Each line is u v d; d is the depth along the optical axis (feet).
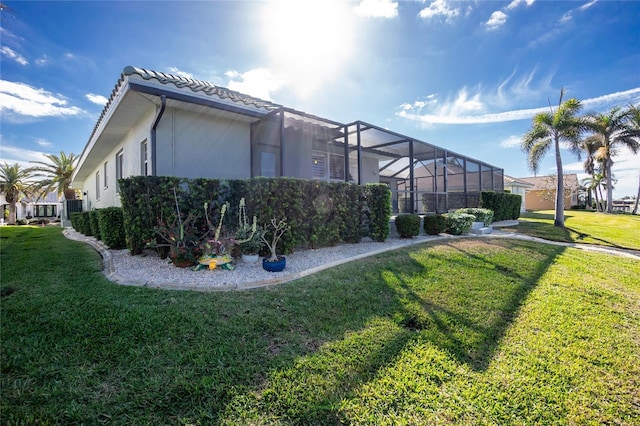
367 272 17.95
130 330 10.07
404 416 7.00
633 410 7.59
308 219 23.61
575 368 9.20
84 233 38.17
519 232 42.60
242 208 21.07
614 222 57.36
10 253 23.67
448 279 17.30
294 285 15.38
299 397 7.39
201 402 7.10
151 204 19.48
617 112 74.54
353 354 9.34
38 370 7.95
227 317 11.37
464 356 9.61
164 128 24.29
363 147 44.34
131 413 6.71
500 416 7.15
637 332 11.78
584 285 17.35
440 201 47.52
